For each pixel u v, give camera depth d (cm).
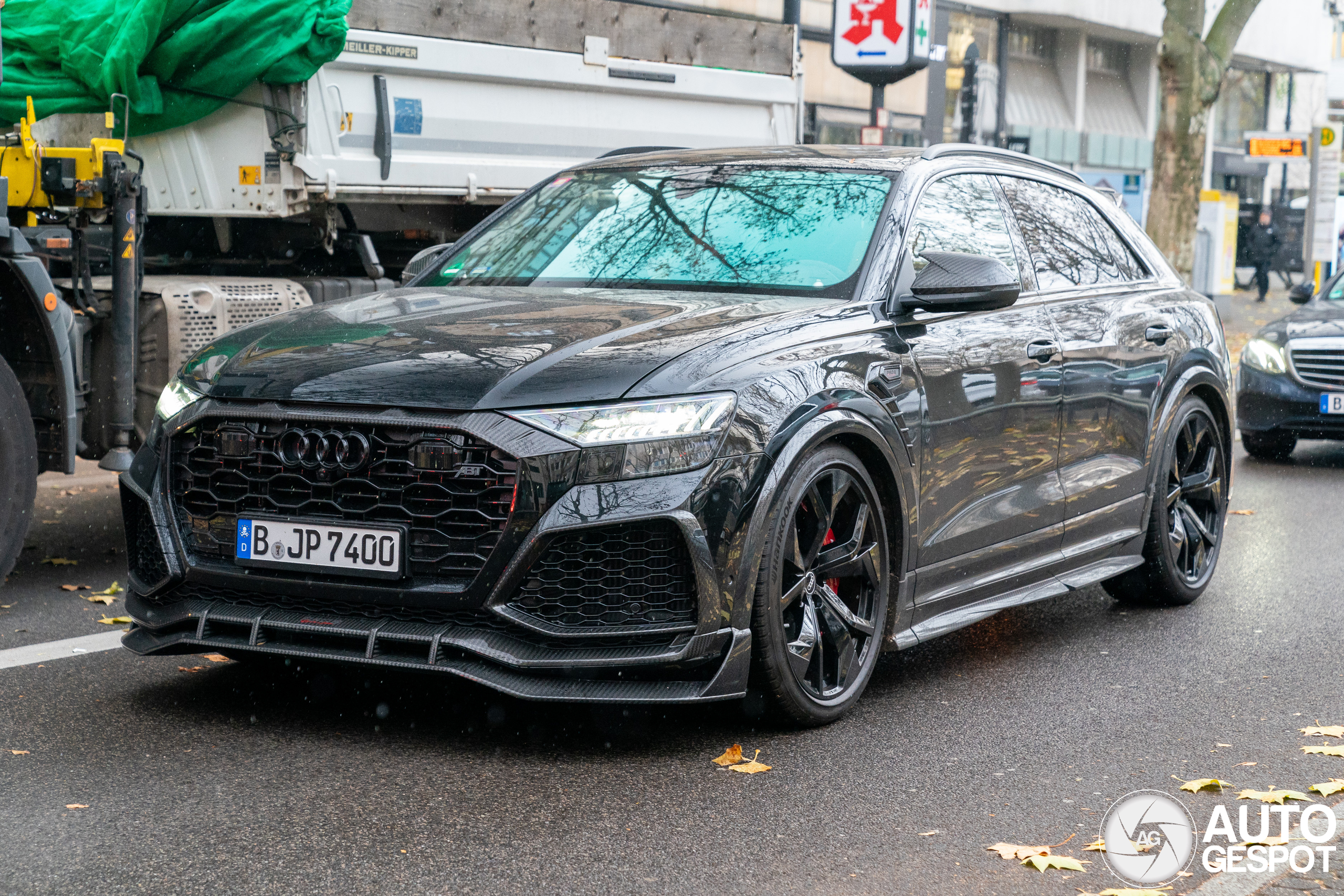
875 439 443
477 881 323
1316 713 474
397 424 391
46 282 560
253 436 409
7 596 602
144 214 640
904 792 389
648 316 436
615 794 381
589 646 390
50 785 378
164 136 745
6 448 555
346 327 441
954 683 502
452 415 389
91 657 505
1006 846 350
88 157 609
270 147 754
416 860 334
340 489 400
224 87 725
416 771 394
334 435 397
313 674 485
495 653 385
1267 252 3102
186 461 422
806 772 403
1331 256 1961
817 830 360
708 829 359
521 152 882
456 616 393
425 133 820
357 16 770
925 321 481
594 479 385
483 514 387
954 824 367
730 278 483
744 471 399
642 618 392
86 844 340
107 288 628
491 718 441
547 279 505
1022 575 531
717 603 395
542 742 421
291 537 404
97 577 640
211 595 420
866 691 490
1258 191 4309
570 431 386
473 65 832
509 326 430
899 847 351
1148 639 574
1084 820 373
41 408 577
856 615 454
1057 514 546
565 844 347
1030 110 3253
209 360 435
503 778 391
